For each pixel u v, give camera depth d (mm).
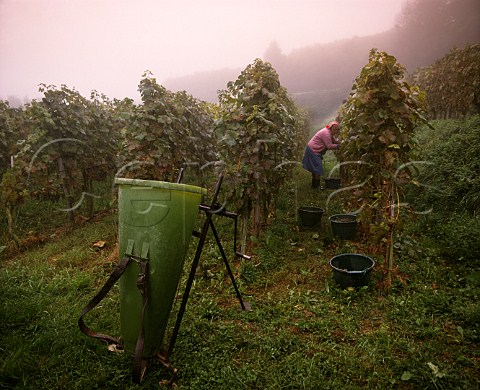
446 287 3143
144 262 1893
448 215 4738
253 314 2824
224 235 4664
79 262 4004
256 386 2057
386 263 3420
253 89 4035
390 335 2531
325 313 2846
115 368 2184
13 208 5055
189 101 6980
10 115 7762
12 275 3502
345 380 2092
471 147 5734
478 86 8352
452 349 2344
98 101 7109
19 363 2184
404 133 3344
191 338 2486
